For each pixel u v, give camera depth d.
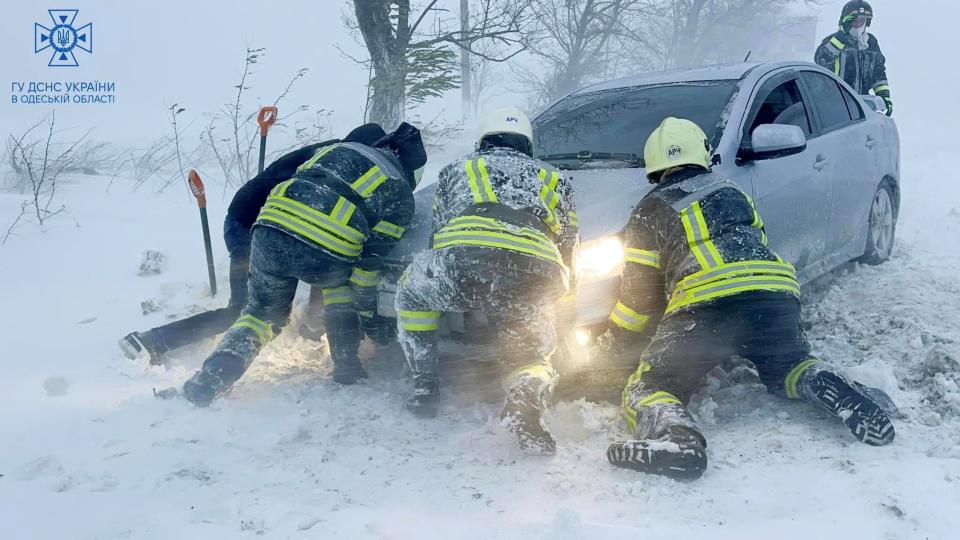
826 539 2.99
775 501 3.29
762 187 4.96
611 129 5.41
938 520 3.05
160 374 4.88
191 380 4.43
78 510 3.32
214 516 3.29
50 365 5.02
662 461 3.46
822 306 5.69
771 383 4.09
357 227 4.45
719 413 4.22
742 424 4.07
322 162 4.53
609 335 4.20
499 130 4.21
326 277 4.49
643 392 3.91
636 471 3.57
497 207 3.96
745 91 5.25
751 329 3.88
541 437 3.69
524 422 3.71
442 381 4.70
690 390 3.99
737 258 3.89
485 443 3.96
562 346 4.27
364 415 4.29
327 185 4.45
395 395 4.56
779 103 5.48
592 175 4.97
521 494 3.46
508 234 3.87
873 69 8.83
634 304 4.12
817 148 5.56
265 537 3.11
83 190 10.02
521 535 3.09
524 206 3.98
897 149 6.78
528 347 4.01
